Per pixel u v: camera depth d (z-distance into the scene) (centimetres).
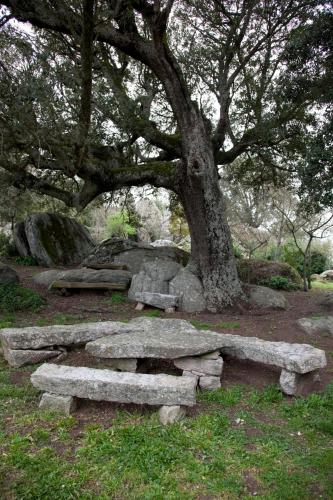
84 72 712
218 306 888
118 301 927
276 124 1026
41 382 391
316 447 338
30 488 280
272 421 383
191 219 937
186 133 893
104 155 1088
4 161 774
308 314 878
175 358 445
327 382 476
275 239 2628
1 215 1841
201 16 1077
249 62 1159
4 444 332
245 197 2273
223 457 317
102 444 330
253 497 276
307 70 888
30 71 629
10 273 966
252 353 470
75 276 1024
